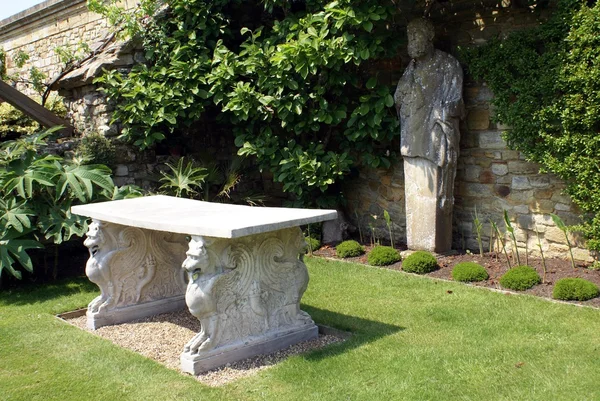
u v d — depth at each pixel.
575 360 3.76
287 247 4.30
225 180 8.41
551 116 5.71
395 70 7.31
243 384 3.64
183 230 3.86
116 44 8.44
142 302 5.19
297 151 7.28
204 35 7.90
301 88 7.21
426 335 4.33
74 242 7.46
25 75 12.51
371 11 6.42
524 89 5.90
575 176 5.64
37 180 6.12
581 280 5.10
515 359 3.82
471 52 6.42
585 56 5.42
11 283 6.36
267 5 7.59
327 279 6.05
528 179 6.28
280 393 3.49
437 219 6.48
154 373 3.85
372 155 7.26
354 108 7.55
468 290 5.43
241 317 4.08
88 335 4.63
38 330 4.77
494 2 6.38
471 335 4.29
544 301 4.99
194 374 3.82
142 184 8.13
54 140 8.38
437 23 6.91
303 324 4.43
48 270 6.84
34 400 3.51
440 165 6.35
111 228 4.95
